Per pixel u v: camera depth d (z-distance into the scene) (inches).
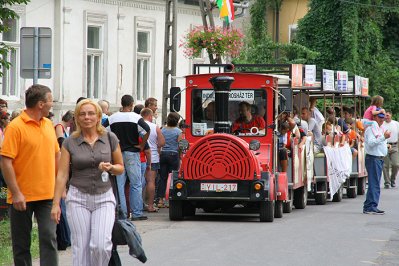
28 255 466.6
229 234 680.4
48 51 713.0
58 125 618.5
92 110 433.1
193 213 829.8
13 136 452.8
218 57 1278.3
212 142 763.4
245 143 767.1
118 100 1567.4
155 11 1646.2
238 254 574.6
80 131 434.9
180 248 600.7
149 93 1642.5
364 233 697.0
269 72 1004.6
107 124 775.1
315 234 685.9
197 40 1261.1
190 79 826.2
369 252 592.4
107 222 427.5
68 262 539.2
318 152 1003.9
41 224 459.2
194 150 766.5
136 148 767.1
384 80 2198.6
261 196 759.1
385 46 2337.6
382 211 865.5
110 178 435.2
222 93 790.5
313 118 1015.0
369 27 2190.0
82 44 1483.8
